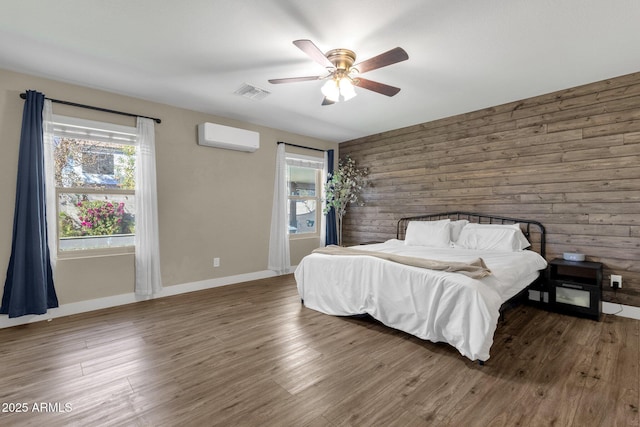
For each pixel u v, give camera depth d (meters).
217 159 4.27
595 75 3.02
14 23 2.12
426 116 4.33
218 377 1.98
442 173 4.43
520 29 2.22
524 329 2.75
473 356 2.09
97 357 2.24
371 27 2.19
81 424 1.54
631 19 2.09
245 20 2.11
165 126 3.79
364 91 3.42
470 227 3.86
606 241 3.11
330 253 3.29
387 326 2.82
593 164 3.18
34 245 2.84
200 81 3.12
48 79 3.02
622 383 1.87
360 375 2.00
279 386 1.88
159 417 1.59
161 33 2.27
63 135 3.11
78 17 2.07
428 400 1.73
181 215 3.94
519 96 3.58
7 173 2.82
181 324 2.88
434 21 2.12
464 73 2.96
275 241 4.90
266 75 2.98
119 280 3.44
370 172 5.40
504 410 1.64
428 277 2.42
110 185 3.45
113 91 3.37
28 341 2.49
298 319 3.02
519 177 3.70
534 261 3.14
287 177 5.16
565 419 1.56
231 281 4.43
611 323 2.87
